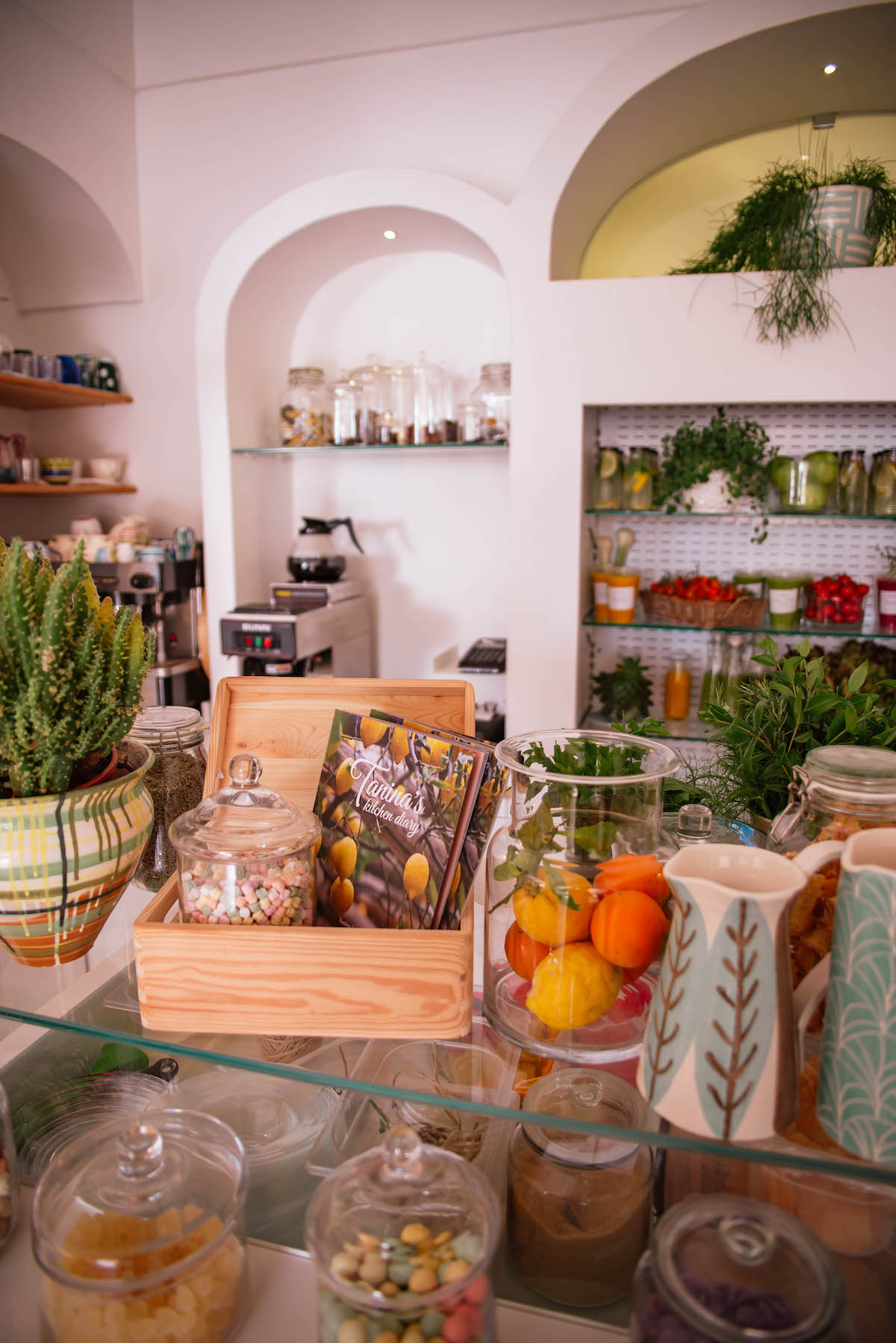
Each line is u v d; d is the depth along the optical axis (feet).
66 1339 1.94
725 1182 2.24
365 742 2.72
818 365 8.32
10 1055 2.92
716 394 8.59
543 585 9.32
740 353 8.48
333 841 2.70
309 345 11.74
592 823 2.20
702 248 10.36
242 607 10.35
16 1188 2.44
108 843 2.58
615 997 2.26
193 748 3.49
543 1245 2.21
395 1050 2.50
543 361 8.95
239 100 10.72
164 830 3.32
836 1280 1.76
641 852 2.25
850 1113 1.87
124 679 2.57
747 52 8.25
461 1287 1.79
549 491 9.14
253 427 10.95
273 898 2.41
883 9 7.66
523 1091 2.34
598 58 9.58
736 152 9.98
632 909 2.16
